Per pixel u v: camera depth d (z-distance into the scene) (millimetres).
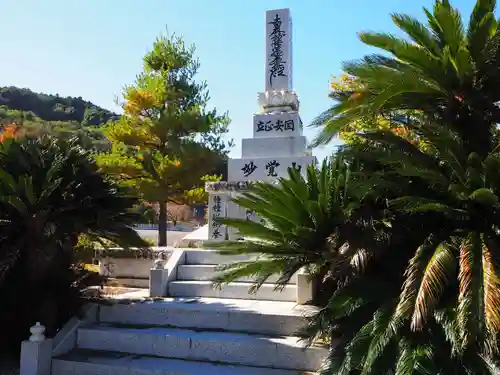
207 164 13727
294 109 10547
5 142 7043
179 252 8852
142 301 7355
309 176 6211
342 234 5332
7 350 6559
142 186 13719
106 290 8398
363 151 6047
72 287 7023
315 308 6609
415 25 6285
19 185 6418
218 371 5590
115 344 6434
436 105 6250
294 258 5508
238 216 9664
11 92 57875
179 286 7996
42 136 7633
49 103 60156
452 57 6027
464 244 4539
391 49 6098
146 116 14750
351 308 4781
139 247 7480
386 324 4312
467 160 5258
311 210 5504
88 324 6887
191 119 14086
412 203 4887
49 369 6105
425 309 4062
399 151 5656
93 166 7461
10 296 6539
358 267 4961
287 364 5641
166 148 14391
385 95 5648
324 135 6637
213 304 7133
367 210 5406
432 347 4230
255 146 10188
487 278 4004
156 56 16375
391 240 5230
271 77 10719
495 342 3736
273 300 7488
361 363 4305
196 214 30516
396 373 4000
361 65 6270
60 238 6758
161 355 6191
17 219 6539
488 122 6082
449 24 6074
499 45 5801
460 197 4988
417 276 4398
